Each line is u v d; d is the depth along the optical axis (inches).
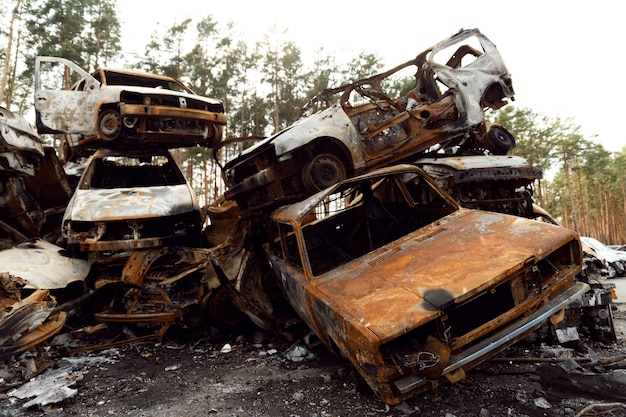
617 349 158.9
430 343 97.3
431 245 130.6
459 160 210.4
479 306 117.3
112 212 215.0
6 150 211.6
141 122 261.0
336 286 121.8
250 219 208.7
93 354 185.3
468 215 151.6
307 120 239.8
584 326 175.2
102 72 286.4
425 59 285.4
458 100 256.5
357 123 252.8
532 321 108.1
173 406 125.6
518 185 218.1
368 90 265.9
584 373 111.7
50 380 146.9
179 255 215.9
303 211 149.5
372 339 90.2
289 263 162.7
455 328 115.5
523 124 1312.7
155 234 223.9
